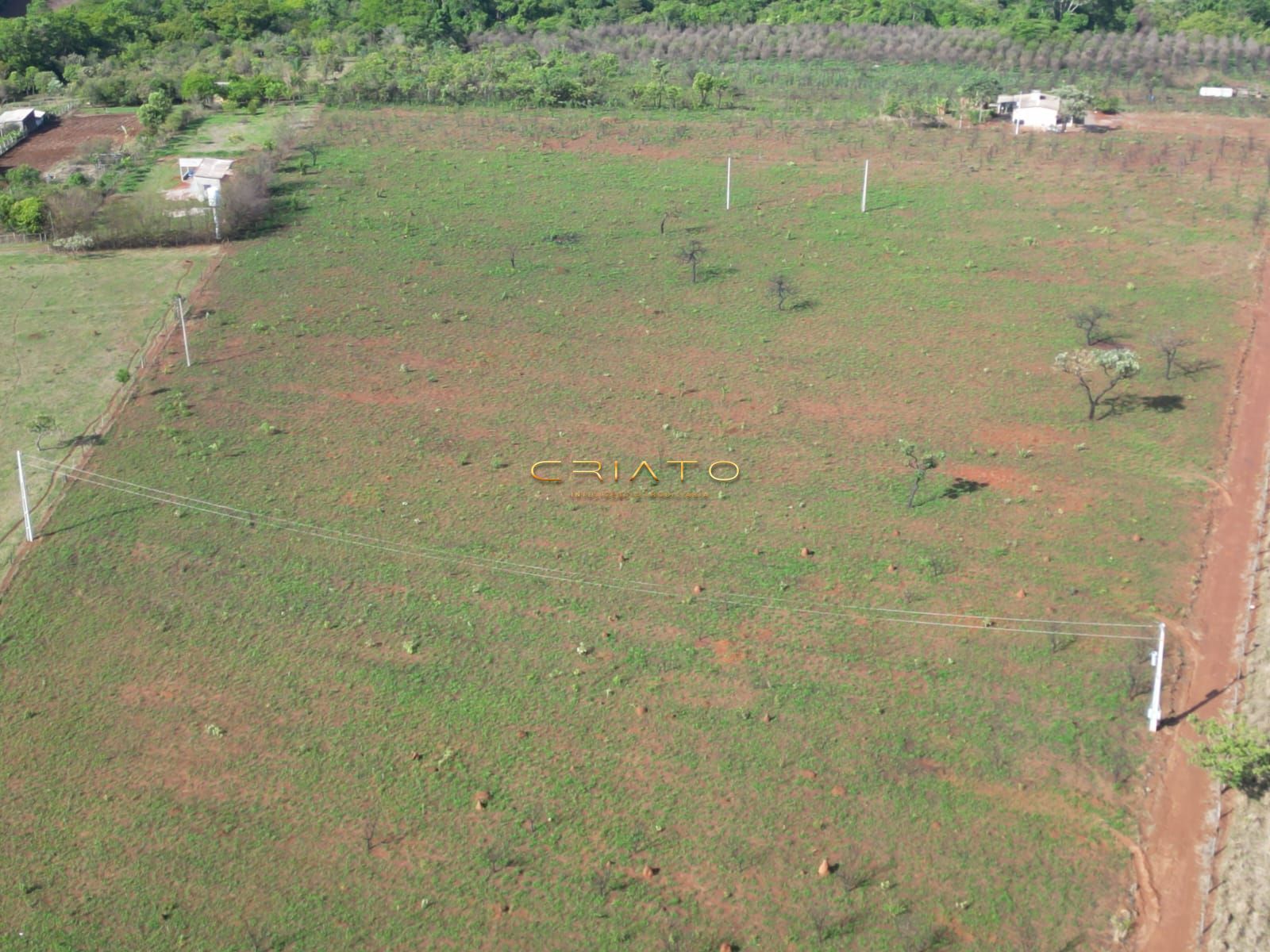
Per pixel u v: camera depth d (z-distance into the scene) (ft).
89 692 162.30
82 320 257.96
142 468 206.18
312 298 266.77
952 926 130.31
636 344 246.68
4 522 193.26
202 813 144.87
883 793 145.48
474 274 277.85
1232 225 298.76
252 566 183.42
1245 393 226.38
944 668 163.32
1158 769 148.66
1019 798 144.77
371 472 205.26
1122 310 257.34
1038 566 181.98
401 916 132.57
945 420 218.59
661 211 313.73
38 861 139.74
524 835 141.18
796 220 307.37
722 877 135.95
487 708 158.51
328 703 159.74
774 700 158.81
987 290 267.80
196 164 332.19
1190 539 187.93
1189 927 130.41
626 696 160.04
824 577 180.34
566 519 193.67
